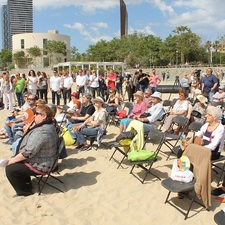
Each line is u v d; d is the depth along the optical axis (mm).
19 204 5359
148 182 6156
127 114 10586
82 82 17031
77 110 9258
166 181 5039
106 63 37312
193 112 8234
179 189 4734
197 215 4910
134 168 6859
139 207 5254
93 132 7906
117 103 10867
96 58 96875
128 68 78375
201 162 4898
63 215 5031
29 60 104000
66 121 9883
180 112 8008
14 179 5520
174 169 5074
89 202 5457
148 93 10328
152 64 88688
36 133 5434
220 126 5625
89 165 7105
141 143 6555
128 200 5492
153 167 6875
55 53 104750
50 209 5160
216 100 11086
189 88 17453
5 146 8734
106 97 17688
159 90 16484
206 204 4938
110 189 5922
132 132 6742
